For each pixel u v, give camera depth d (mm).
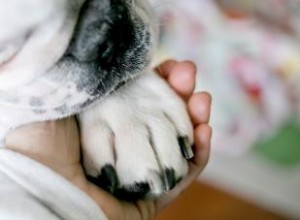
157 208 337
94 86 292
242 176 623
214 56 641
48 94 287
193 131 331
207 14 646
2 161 284
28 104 291
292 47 632
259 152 637
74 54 280
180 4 639
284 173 625
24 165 284
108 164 306
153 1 423
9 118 299
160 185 304
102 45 281
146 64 311
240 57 638
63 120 307
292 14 663
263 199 613
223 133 625
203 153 334
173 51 631
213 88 629
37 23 256
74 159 308
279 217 604
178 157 313
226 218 600
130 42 299
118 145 311
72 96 291
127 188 307
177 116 327
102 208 304
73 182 302
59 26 262
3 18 250
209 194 614
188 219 597
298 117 646
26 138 300
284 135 642
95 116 320
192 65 349
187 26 641
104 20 277
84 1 272
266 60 638
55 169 299
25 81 279
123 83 322
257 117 629
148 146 310
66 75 283
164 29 585
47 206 283
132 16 299
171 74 348
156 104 327
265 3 669
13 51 263
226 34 644
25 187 281
